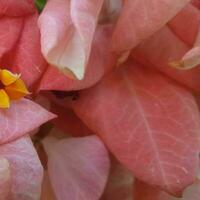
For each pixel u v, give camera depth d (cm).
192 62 25
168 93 27
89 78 26
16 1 26
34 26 26
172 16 25
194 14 27
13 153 25
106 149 27
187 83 27
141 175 26
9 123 25
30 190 25
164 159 26
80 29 24
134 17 25
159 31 27
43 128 28
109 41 27
